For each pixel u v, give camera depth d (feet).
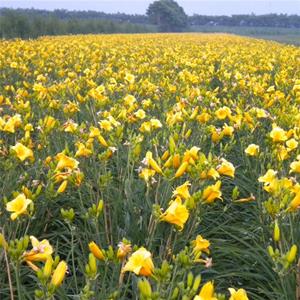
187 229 14.12
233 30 360.07
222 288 13.71
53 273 8.23
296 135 17.26
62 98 25.38
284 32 330.13
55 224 15.87
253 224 16.47
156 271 8.02
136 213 14.93
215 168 13.01
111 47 71.51
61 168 13.09
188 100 23.79
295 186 11.48
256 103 27.27
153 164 12.41
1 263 13.12
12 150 13.61
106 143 15.20
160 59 47.50
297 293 11.40
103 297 10.58
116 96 30.19
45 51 53.78
